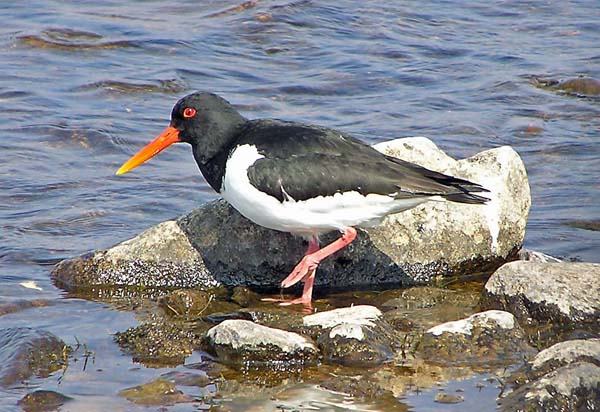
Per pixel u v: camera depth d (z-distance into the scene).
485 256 13.45
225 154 12.54
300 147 11.95
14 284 12.81
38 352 10.70
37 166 16.66
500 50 22.78
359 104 19.94
